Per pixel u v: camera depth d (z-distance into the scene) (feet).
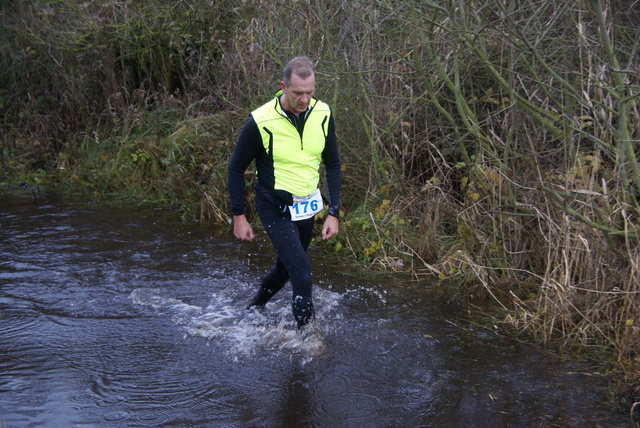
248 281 16.28
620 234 12.75
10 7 34.94
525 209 15.80
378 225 18.85
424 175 20.35
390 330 13.29
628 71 13.24
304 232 12.37
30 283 15.76
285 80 10.87
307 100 10.93
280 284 13.38
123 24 30.60
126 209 24.27
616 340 12.15
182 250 18.93
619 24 16.75
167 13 30.12
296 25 21.97
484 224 17.24
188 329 13.16
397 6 17.69
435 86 19.01
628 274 12.97
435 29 18.13
